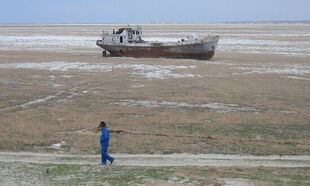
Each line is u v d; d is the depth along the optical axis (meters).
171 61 60.53
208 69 52.25
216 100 34.22
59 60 60.31
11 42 103.75
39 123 26.05
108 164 18.20
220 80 44.03
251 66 55.81
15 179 15.50
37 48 85.12
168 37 132.12
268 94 37.12
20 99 33.88
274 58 66.88
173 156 19.80
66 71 49.56
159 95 35.97
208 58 64.75
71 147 21.11
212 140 22.75
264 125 26.55
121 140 22.28
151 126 25.75
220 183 15.09
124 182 15.27
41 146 21.22
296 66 56.31
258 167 17.92
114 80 43.56
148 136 23.25
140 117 28.22
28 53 71.62
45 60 60.03
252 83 42.44
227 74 48.41
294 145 22.11
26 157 19.39
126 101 33.59
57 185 14.89
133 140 22.31
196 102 33.47
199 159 19.33
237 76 46.78
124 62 59.00
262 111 30.78
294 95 36.97
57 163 18.39
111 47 67.81
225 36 135.00
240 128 25.69
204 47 63.53
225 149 21.11
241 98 35.16
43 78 44.31
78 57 65.56
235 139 23.06
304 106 32.84
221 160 19.20
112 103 32.81
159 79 44.56
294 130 25.45
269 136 23.95
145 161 18.88
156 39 120.19
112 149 20.69
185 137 23.20
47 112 29.30
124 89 38.62
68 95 35.81
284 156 20.12
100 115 28.58
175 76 46.62
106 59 63.09
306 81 44.31
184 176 16.06
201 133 24.30
